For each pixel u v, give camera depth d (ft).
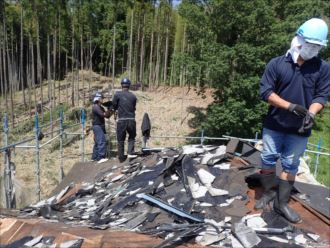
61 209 17.02
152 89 84.43
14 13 94.48
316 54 11.17
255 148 18.88
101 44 116.78
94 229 12.84
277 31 49.37
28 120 68.74
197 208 13.74
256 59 48.26
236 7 49.14
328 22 60.85
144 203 14.64
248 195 14.55
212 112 51.83
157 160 18.72
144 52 98.89
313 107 11.43
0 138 56.90
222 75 49.49
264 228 12.32
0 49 82.94
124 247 10.69
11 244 11.87
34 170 40.52
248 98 50.49
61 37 97.30
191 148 18.44
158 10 91.50
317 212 13.42
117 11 108.99
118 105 26.00
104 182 19.74
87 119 64.28
